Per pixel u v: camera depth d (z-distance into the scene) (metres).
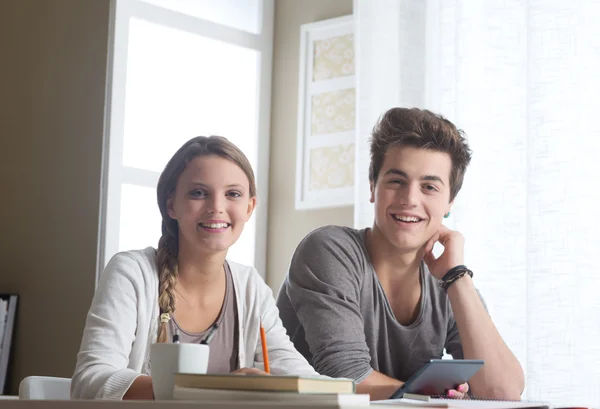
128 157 3.97
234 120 4.32
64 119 4.05
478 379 2.16
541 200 3.12
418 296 2.27
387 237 2.20
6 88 4.30
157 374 1.31
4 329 4.05
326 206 4.09
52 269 4.00
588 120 3.07
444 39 3.54
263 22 4.42
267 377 1.12
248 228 4.30
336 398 1.08
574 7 3.13
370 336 2.22
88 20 4.03
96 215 3.86
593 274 3.01
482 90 3.38
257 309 1.97
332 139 4.12
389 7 3.71
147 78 4.05
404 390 1.43
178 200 1.81
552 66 3.15
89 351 1.67
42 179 4.10
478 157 3.36
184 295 1.87
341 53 4.14
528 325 3.09
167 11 4.09
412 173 2.18
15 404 1.20
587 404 2.96
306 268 2.23
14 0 4.34
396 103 3.64
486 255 3.28
